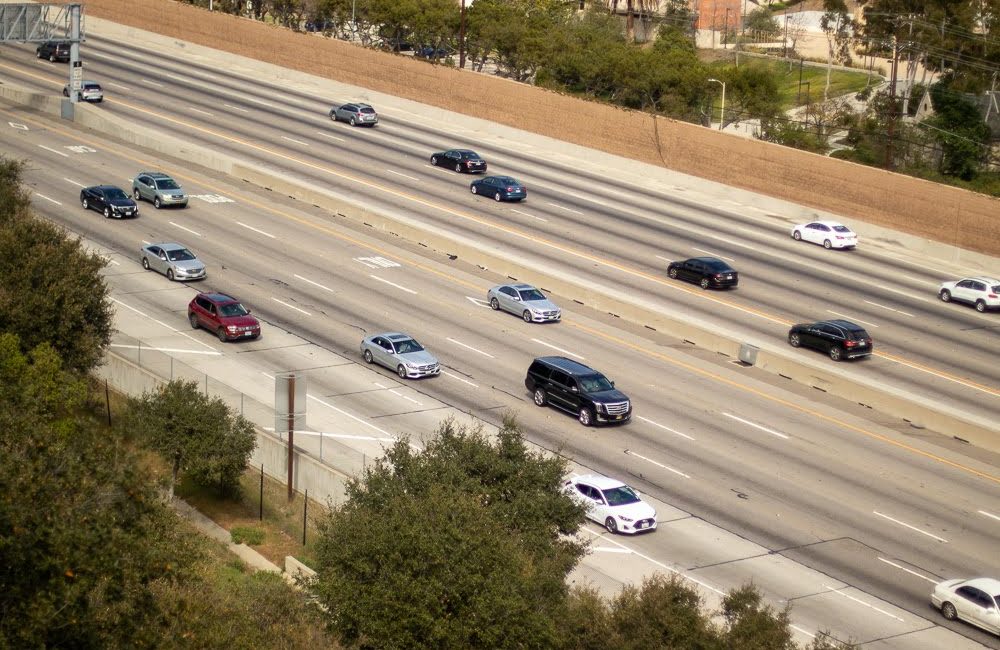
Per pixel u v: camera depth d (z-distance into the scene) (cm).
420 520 2342
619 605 2405
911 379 5038
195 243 6012
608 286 5900
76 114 8188
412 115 9569
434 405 4294
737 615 2447
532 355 4912
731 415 4438
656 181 8250
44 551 1658
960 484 3991
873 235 7275
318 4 11425
